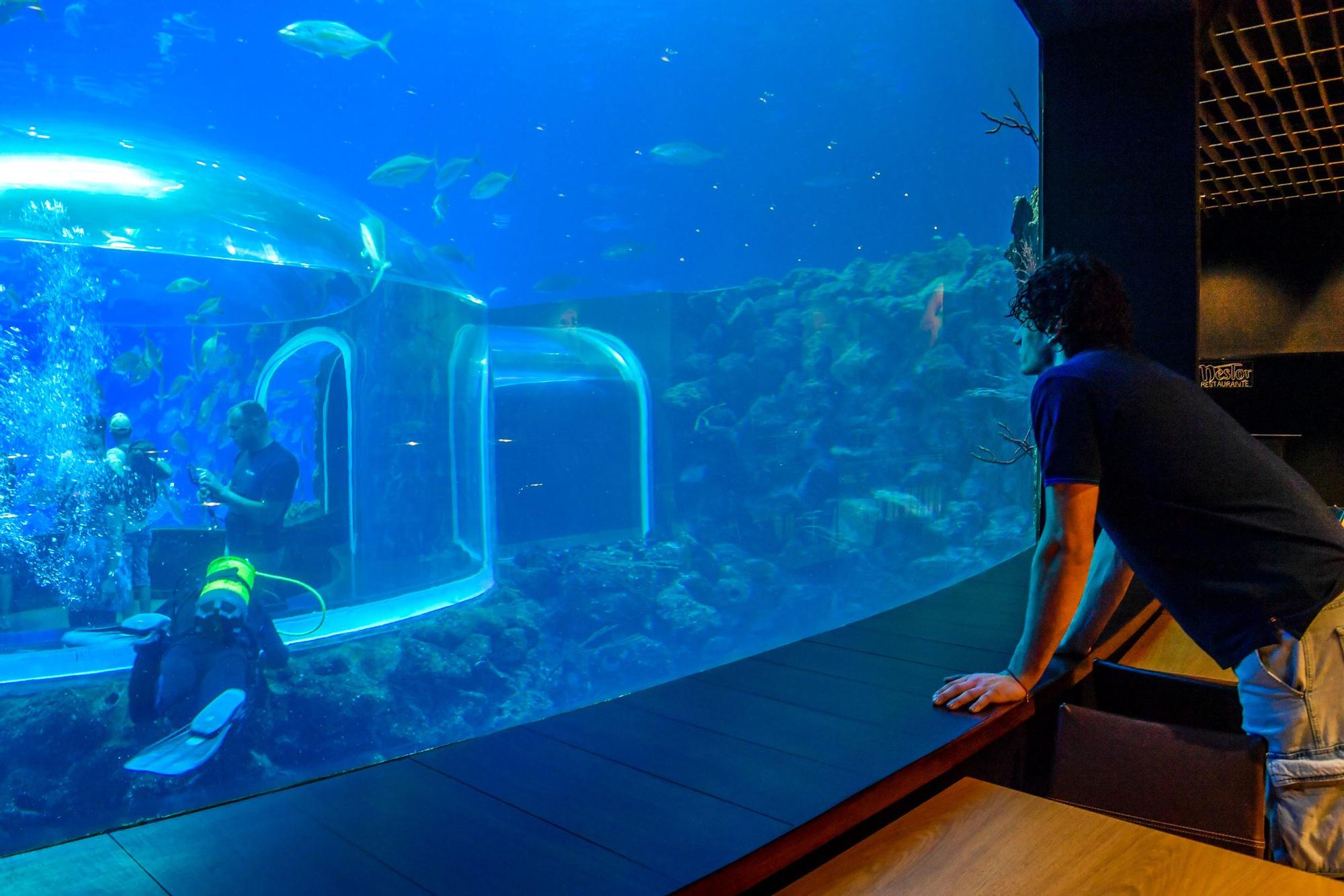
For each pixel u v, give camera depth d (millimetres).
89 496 7750
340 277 11094
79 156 10852
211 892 931
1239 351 6367
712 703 1681
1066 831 1153
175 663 4730
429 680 11617
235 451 12234
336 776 1289
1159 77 2998
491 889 944
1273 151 4785
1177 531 1435
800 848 1119
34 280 9961
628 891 940
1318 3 3201
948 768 1447
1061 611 1573
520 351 28500
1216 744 1341
